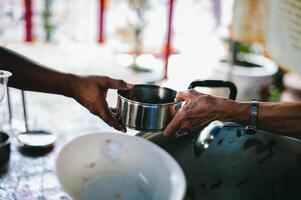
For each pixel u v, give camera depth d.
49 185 1.29
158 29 5.68
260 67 3.73
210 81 1.19
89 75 1.30
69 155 0.99
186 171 1.28
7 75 1.21
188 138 1.29
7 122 1.79
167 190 0.91
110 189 1.00
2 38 5.09
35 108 2.10
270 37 2.85
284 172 1.28
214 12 5.10
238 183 1.33
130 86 1.18
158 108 1.04
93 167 1.01
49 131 1.67
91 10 5.86
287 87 3.71
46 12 5.36
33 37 5.37
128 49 5.38
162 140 1.27
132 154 1.05
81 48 5.13
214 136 1.14
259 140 1.29
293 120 1.16
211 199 1.33
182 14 5.84
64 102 2.26
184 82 4.45
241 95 3.39
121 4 5.83
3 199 1.19
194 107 1.11
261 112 1.16
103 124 1.93
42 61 4.29
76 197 0.91
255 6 2.82
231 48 3.38
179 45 5.94
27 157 1.46
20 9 5.46
